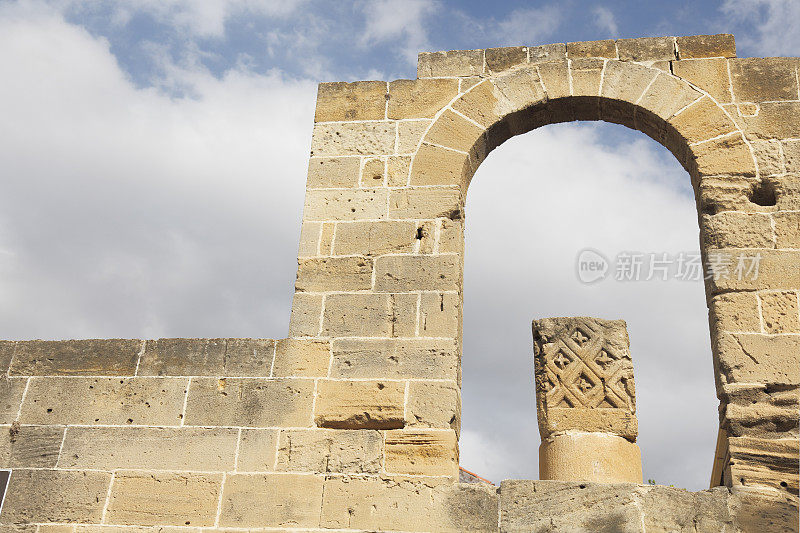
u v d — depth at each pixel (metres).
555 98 10.96
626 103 10.83
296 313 9.84
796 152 10.26
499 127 11.03
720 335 9.30
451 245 10.05
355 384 9.34
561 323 10.29
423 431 9.02
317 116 11.22
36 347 10.00
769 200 10.16
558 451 9.55
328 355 9.55
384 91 11.27
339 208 10.48
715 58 11.02
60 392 9.68
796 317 9.28
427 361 9.37
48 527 8.94
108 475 9.13
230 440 9.19
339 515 8.68
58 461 9.27
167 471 9.09
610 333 10.20
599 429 9.66
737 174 10.20
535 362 10.23
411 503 8.66
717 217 9.94
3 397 9.71
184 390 9.52
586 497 8.46
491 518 8.48
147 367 9.72
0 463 9.33
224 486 8.95
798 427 8.73
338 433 9.12
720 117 10.59
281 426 9.21
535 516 8.42
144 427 9.36
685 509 8.35
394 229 10.24
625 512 8.34
